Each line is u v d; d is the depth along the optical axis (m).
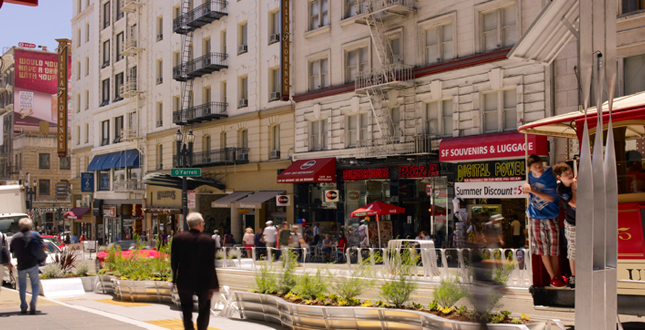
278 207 31.62
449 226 22.92
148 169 44.19
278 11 32.44
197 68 37.72
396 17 25.34
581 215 4.75
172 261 7.38
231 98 35.47
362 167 26.72
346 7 27.84
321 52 29.03
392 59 25.61
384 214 24.53
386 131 25.28
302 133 30.25
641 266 6.79
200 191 37.03
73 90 57.97
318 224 29.20
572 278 7.21
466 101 22.61
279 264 10.62
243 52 34.41
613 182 4.84
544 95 19.98
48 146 72.88
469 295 6.69
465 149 21.45
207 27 37.50
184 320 7.30
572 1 6.74
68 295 14.26
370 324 7.68
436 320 6.74
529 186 7.56
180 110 38.81
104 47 52.25
